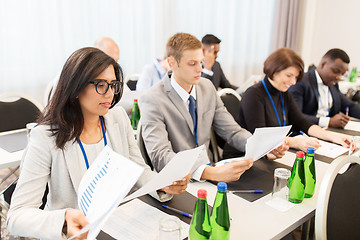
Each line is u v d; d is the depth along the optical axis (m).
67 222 0.86
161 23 3.97
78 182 1.09
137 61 3.90
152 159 1.52
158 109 1.57
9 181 2.58
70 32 3.35
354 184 1.15
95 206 0.82
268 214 1.10
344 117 2.24
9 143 1.74
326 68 2.46
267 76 1.99
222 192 0.87
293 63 1.86
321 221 1.00
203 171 1.30
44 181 1.04
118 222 1.02
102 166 0.92
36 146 1.02
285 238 1.26
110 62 1.01
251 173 1.42
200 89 1.76
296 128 2.12
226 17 4.63
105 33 3.58
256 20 5.00
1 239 1.94
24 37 3.10
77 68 0.97
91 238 0.73
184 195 1.21
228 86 4.07
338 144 1.86
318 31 5.67
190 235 0.87
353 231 1.13
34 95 3.29
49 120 1.04
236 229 1.01
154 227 0.99
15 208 0.95
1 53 3.02
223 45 4.73
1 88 3.09
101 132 1.18
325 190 1.00
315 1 5.53
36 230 0.87
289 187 1.17
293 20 5.31
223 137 1.86
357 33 5.24
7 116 2.08
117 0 3.58
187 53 1.50
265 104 1.96
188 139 1.69
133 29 3.77
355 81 4.12
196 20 4.35
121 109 1.29
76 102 1.02
